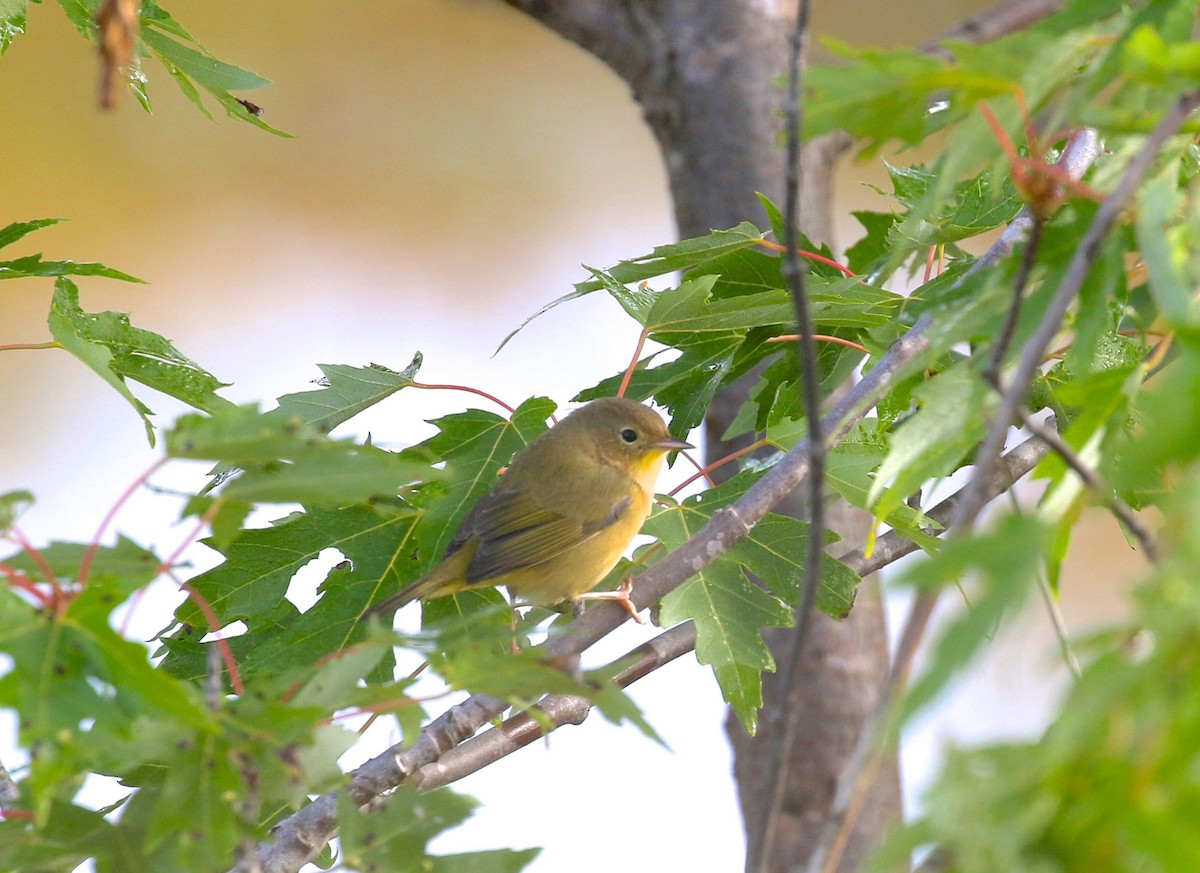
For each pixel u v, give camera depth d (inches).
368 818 221.5
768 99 449.4
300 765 211.9
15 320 807.7
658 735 213.9
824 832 152.8
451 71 930.1
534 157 907.4
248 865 198.1
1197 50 155.3
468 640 221.1
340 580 333.1
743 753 406.3
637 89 470.6
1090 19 193.8
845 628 398.3
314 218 870.4
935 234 355.9
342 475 209.5
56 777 183.3
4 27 344.5
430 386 354.9
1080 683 126.3
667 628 327.3
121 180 856.3
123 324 331.0
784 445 345.1
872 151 185.6
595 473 435.8
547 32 941.2
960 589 214.1
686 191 457.4
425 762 270.4
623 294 357.7
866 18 876.6
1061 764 128.0
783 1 464.4
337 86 912.3
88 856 213.5
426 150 900.6
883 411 334.6
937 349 212.1
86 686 185.8
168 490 210.7
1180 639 123.1
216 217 858.8
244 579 328.8
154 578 200.5
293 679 213.3
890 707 145.5
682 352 395.9
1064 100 182.7
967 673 129.1
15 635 188.2
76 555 206.1
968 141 185.6
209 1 911.7
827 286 338.0
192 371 335.3
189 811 196.2
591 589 444.8
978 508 152.9
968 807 130.7
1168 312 143.0
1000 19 463.5
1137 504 293.7
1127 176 162.6
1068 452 159.8
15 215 829.8
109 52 198.7
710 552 299.6
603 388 390.3
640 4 465.1
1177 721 123.5
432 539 337.1
